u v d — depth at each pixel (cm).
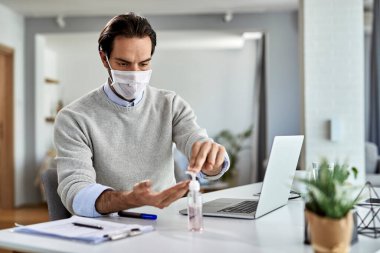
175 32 648
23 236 113
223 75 820
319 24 473
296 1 591
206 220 134
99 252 99
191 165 131
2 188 634
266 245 105
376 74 562
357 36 471
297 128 632
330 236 87
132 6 607
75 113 168
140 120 176
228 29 639
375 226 127
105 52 165
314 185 91
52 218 172
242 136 808
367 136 695
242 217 137
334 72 473
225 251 100
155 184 176
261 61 712
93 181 151
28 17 661
